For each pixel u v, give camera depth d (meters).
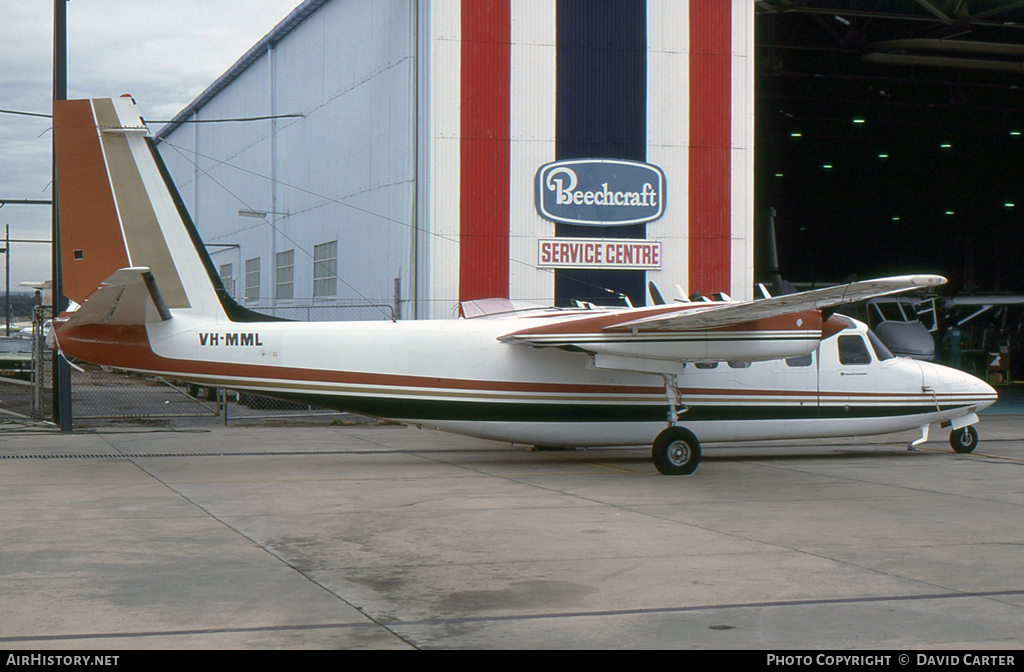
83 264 12.36
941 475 12.77
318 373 12.77
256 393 12.86
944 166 49.97
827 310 12.98
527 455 14.86
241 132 31.80
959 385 15.06
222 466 13.20
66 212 12.32
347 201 23.05
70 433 17.47
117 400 26.39
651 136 20.58
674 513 9.57
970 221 53.62
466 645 5.26
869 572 7.02
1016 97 39.12
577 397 13.34
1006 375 35.78
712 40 20.92
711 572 7.00
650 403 13.55
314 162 25.25
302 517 9.23
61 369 17.52
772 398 14.09
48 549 7.70
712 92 20.94
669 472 12.58
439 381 13.02
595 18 20.19
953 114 40.91
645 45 20.50
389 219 20.67
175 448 15.38
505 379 13.16
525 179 19.83
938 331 33.84
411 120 19.70
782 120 41.06
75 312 12.34
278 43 28.03
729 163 21.06
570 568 7.12
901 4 26.50
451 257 19.42
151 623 5.64
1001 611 5.98
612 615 5.88
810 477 12.46
